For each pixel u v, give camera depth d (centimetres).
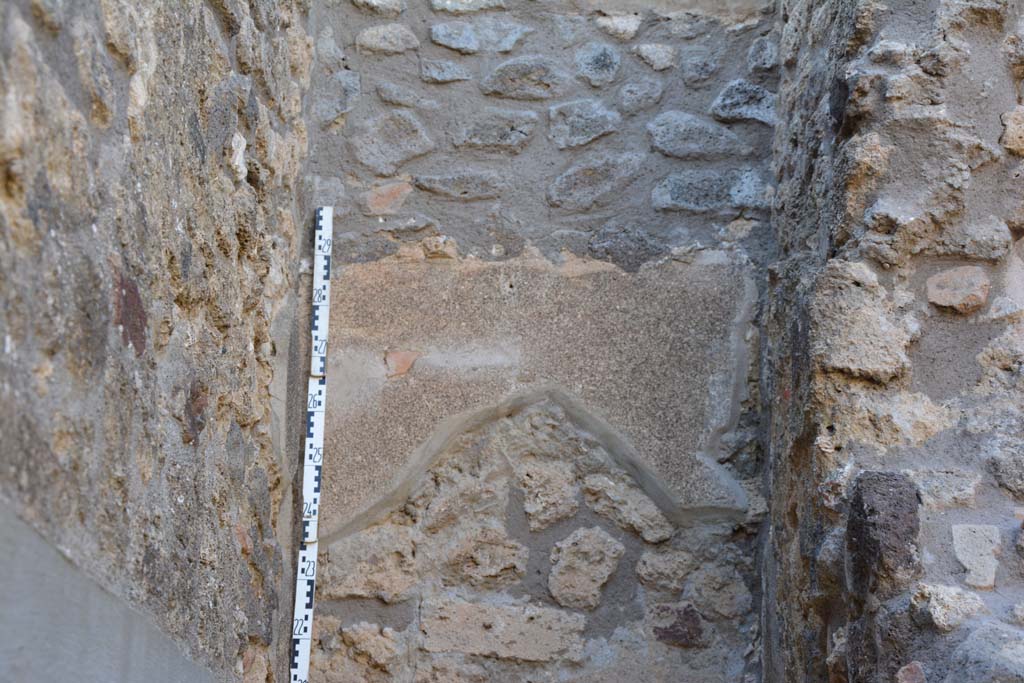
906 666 179
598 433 280
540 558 275
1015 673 162
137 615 150
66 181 133
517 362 284
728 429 280
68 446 130
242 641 218
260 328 244
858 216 227
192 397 188
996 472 201
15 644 112
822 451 212
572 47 305
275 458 254
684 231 293
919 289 221
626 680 268
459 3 306
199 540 188
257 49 240
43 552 120
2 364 112
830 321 219
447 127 299
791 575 238
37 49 127
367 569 273
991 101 227
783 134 288
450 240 291
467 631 270
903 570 187
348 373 282
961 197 223
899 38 232
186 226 186
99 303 142
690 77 303
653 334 285
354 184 295
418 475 278
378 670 269
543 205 295
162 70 175
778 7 304
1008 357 215
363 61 303
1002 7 230
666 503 277
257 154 242
